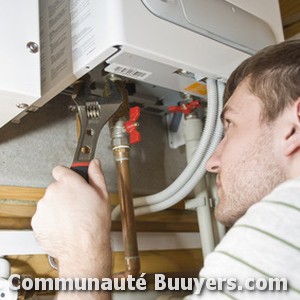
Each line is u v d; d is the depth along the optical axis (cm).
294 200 37
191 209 96
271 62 52
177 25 59
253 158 49
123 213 72
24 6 53
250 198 49
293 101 47
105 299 53
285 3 108
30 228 73
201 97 80
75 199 53
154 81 68
